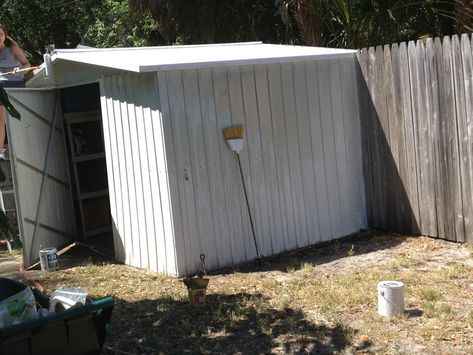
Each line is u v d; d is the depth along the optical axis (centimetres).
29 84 797
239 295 525
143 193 622
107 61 593
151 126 595
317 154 698
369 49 707
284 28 1160
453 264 577
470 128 608
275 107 661
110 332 462
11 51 827
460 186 629
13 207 796
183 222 593
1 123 767
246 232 641
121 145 645
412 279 538
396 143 693
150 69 553
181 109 592
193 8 1149
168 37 1269
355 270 582
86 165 807
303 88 684
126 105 627
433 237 671
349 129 727
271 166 660
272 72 658
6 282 396
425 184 668
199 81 604
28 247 686
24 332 327
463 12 807
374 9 974
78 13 2048
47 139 740
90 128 805
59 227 757
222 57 629
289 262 633
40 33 2014
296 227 681
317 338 428
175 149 587
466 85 605
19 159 677
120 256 677
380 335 425
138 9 1260
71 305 381
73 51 680
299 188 683
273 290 533
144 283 582
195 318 478
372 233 726
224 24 1148
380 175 721
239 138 620
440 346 402
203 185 608
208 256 612
